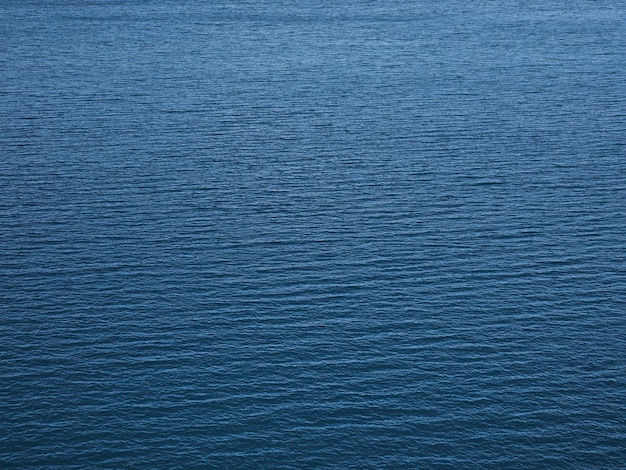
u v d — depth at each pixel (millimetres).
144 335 62406
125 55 159750
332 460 50469
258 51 165125
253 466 49938
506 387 56906
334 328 63531
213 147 104312
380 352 60531
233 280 70562
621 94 127625
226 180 93188
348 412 54375
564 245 76875
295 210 85250
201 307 66312
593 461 50750
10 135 107562
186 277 71000
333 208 85688
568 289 69188
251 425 53188
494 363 59375
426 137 108125
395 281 70500
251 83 137250
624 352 60812
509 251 75688
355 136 109062
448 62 153375
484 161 98688
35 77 140125
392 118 117062
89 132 109500
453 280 70562
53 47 168375
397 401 55406
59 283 69625
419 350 60812
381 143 106062
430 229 80250
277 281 70438
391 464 50250
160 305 66500
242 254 75375
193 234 79250
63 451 50844
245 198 88125
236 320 64500
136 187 90438
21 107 120875
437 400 55531
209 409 54531
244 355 60094
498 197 87812
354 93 131000
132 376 57688
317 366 58938
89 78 139625
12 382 56688
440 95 129000
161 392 56094
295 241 78062
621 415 54469
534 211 84188
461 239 78062
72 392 55906
